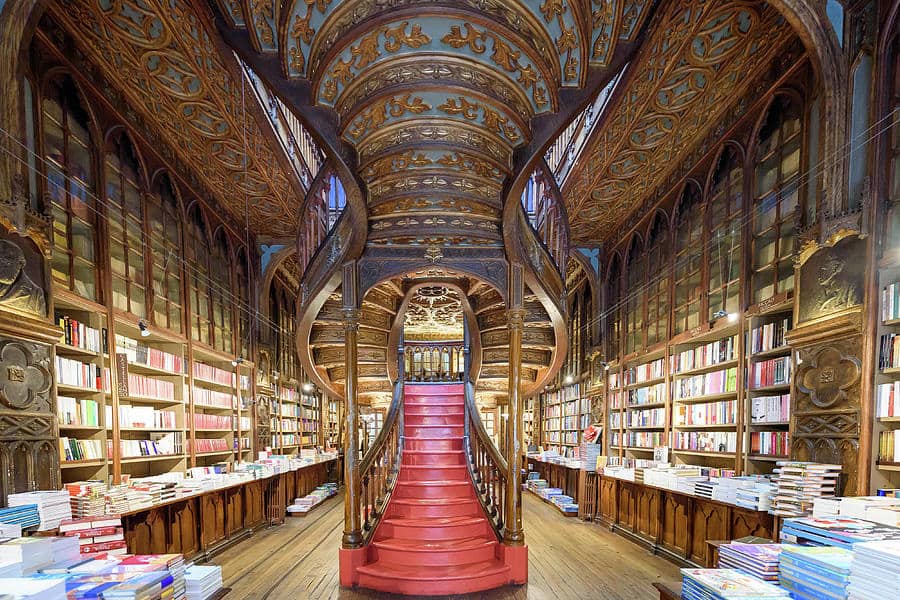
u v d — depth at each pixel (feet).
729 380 18.29
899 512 9.60
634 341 27.78
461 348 33.37
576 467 29.22
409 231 16.70
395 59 12.20
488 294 23.52
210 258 25.23
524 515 29.43
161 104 18.49
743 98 18.13
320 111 12.60
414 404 27.89
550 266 18.15
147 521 16.29
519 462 17.03
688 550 18.61
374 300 22.81
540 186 20.34
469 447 24.47
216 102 18.33
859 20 12.84
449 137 14.30
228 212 27.61
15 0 11.38
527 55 11.76
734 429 18.84
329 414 47.55
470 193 15.98
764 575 7.72
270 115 19.92
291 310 39.14
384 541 18.21
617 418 29.19
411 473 22.98
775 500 13.32
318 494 34.27
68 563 8.44
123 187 17.90
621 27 11.73
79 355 15.53
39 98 13.60
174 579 8.29
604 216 28.78
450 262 17.19
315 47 11.43
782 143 16.31
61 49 14.60
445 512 20.08
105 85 16.81
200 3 12.92
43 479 12.35
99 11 14.02
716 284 20.03
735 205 18.88
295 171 23.66
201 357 24.85
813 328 13.48
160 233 20.51
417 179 15.81
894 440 11.36
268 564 19.30
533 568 18.52
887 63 12.23
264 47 11.96
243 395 28.84
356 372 17.26
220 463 25.89
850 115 12.96
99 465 15.48
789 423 14.74
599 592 15.89
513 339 17.17
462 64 12.35
